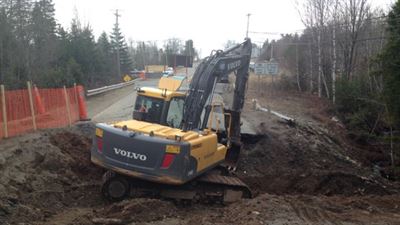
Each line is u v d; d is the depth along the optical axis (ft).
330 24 145.69
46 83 126.31
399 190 62.44
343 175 61.62
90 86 170.60
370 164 78.59
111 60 250.57
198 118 44.60
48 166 44.21
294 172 63.05
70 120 68.28
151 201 36.63
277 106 126.11
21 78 127.13
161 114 43.65
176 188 41.27
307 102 138.82
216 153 44.29
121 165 38.81
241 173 61.36
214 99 49.60
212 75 45.85
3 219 30.66
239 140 51.70
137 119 44.42
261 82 196.24
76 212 36.14
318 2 150.30
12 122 51.16
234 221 33.14
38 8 160.35
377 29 136.05
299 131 82.38
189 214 37.42
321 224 34.04
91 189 42.91
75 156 50.34
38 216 33.09
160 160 38.01
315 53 167.43
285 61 210.38
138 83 154.81
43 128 58.54
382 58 65.87
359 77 116.06
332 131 92.89
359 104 102.42
